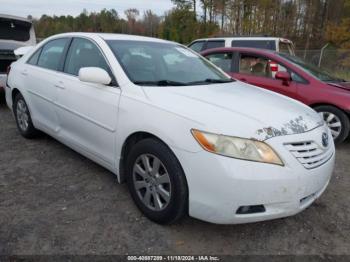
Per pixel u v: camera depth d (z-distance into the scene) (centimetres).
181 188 255
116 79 317
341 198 349
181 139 249
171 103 273
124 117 294
